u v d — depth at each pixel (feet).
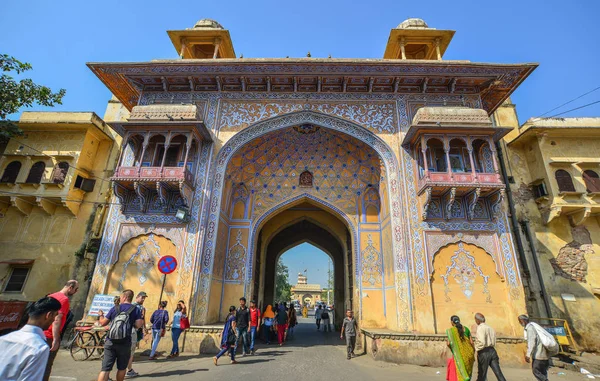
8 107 21.67
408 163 21.43
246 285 22.99
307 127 24.16
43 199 24.80
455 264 19.12
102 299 18.31
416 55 31.22
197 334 17.83
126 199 20.80
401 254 19.63
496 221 19.81
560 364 17.85
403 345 17.11
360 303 22.31
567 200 23.63
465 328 10.75
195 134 21.02
